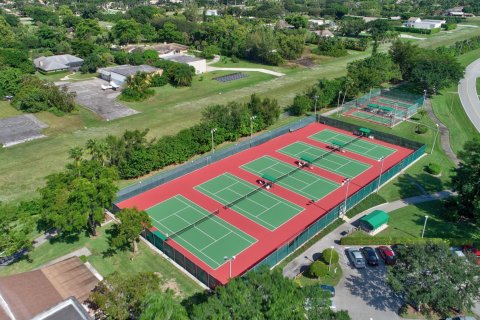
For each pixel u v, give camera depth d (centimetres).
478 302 4866
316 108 11606
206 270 5462
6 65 13838
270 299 3809
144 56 15888
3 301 4153
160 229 6369
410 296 4406
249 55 17850
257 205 7012
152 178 7612
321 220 6238
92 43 17775
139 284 4303
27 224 5559
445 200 6956
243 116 9438
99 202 5759
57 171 8006
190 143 8469
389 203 7044
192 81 14262
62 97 11075
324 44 18800
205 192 7431
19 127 10119
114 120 10681
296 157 8794
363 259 5516
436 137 9656
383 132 9712
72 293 4706
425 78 12119
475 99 12525
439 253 4525
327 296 4012
